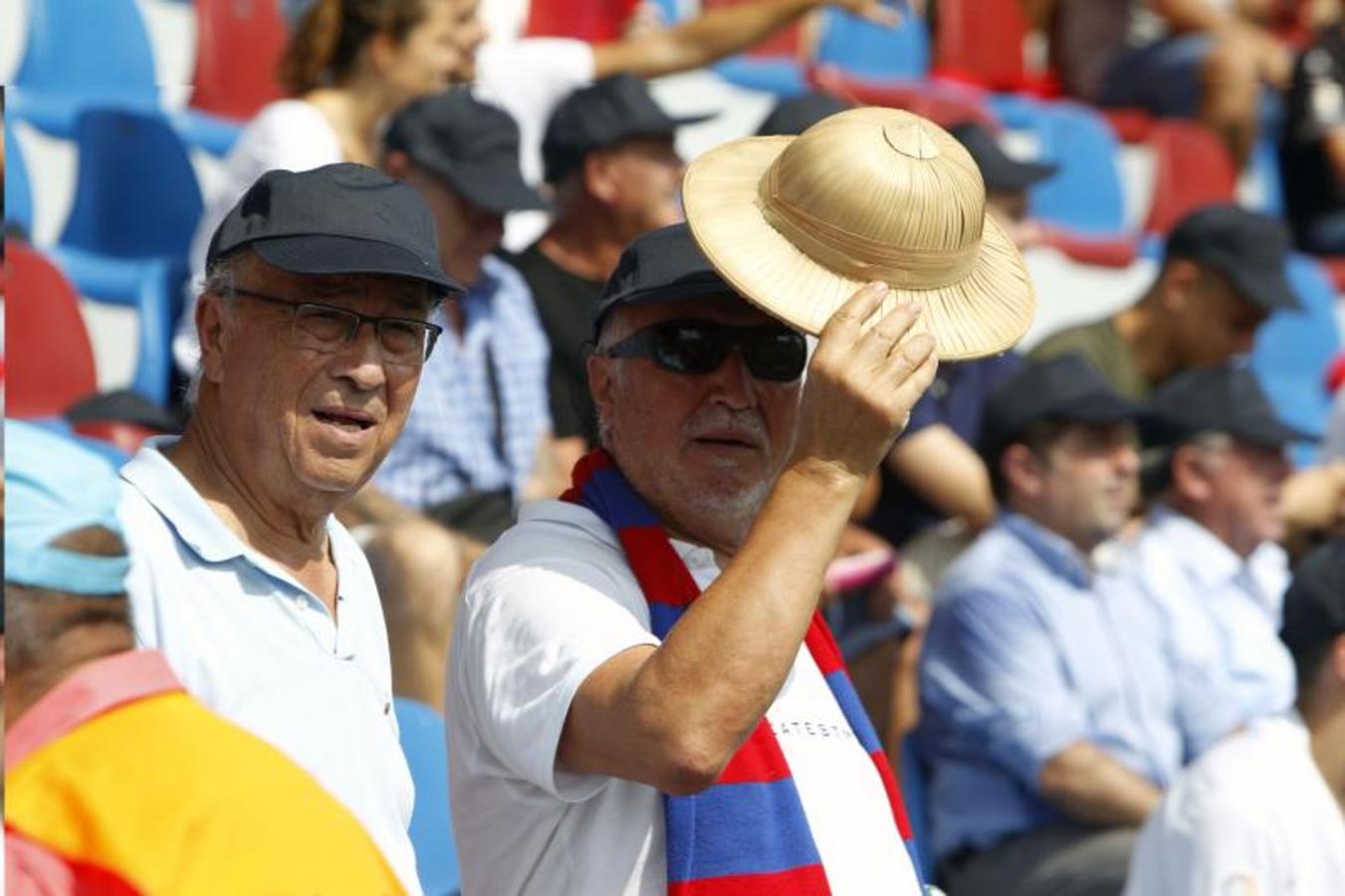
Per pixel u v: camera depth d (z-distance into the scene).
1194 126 33.25
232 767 7.05
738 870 9.56
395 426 9.55
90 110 21.95
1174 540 20.02
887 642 18.67
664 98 27.83
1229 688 19.47
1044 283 30.05
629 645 9.50
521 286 19.17
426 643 15.80
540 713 9.42
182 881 6.77
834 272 10.15
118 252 21.84
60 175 22.73
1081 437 18.80
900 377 9.36
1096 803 18.12
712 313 10.59
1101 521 18.80
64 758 6.89
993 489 19.27
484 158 18.38
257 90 24.42
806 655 10.60
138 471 9.12
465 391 18.44
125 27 24.39
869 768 10.39
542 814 9.75
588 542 10.26
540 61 22.45
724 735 8.98
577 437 19.42
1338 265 33.38
